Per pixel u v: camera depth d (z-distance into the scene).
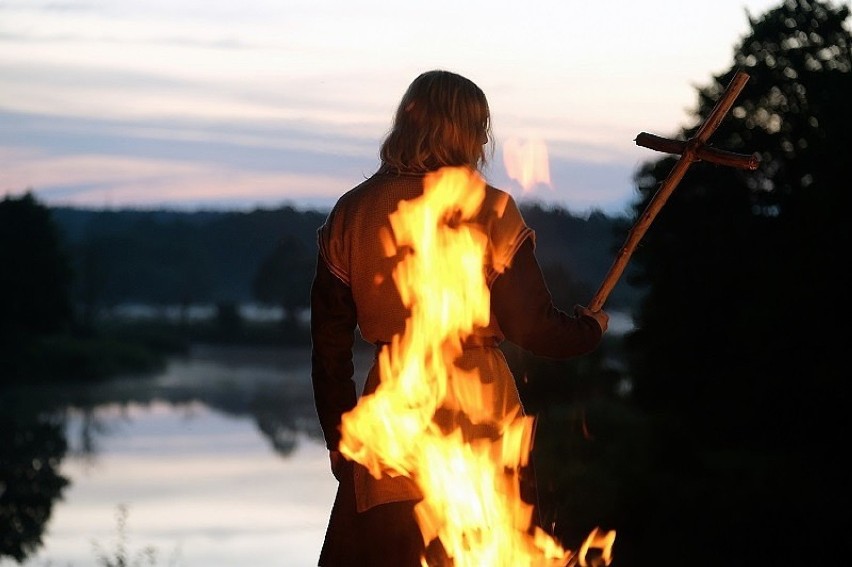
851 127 37.31
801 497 30.44
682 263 40.72
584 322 4.57
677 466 34.34
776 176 40.16
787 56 40.88
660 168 40.00
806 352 36.62
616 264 4.67
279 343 156.00
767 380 36.75
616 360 44.75
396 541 4.49
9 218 123.38
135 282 179.50
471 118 4.59
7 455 57.88
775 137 40.25
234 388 104.94
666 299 40.75
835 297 36.44
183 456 57.56
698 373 39.38
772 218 39.53
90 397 95.56
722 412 37.47
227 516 38.34
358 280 4.58
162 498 43.31
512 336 4.50
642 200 40.00
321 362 4.70
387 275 4.54
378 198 4.57
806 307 36.62
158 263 182.12
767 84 40.84
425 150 4.57
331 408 4.69
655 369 40.38
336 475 4.68
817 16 40.81
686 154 4.68
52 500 43.28
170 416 80.12
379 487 4.51
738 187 40.41
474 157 4.62
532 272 4.48
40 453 59.28
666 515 29.80
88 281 162.38
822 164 37.47
